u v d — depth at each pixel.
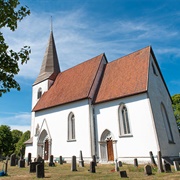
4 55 5.96
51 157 19.83
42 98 32.34
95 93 24.98
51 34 41.88
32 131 33.00
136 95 20.52
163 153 18.12
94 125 23.20
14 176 12.47
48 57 38.44
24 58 6.35
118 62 26.78
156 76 24.12
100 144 21.97
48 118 28.56
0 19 5.80
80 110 24.38
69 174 12.85
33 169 14.60
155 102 21.11
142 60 23.70
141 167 15.12
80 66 31.41
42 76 36.44
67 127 25.34
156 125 19.03
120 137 20.58
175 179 9.80
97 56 29.72
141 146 18.80
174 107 37.16
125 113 21.25
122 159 19.78
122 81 23.31
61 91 29.66
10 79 6.16
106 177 11.30
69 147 24.25
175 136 23.81
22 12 6.38
